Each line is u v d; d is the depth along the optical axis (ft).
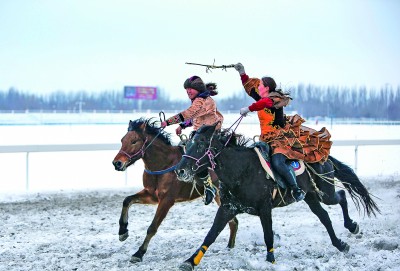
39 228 44.06
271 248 31.96
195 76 36.04
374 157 95.55
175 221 46.73
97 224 45.65
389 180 68.80
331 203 36.14
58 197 59.00
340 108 506.89
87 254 35.37
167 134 35.40
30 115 261.65
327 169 35.68
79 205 54.49
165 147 34.78
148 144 34.42
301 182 33.47
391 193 59.26
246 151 31.50
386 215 47.52
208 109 35.47
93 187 65.51
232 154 30.78
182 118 35.09
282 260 32.89
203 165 30.12
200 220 47.34
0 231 42.78
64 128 181.88
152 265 32.53
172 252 35.22
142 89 385.29
